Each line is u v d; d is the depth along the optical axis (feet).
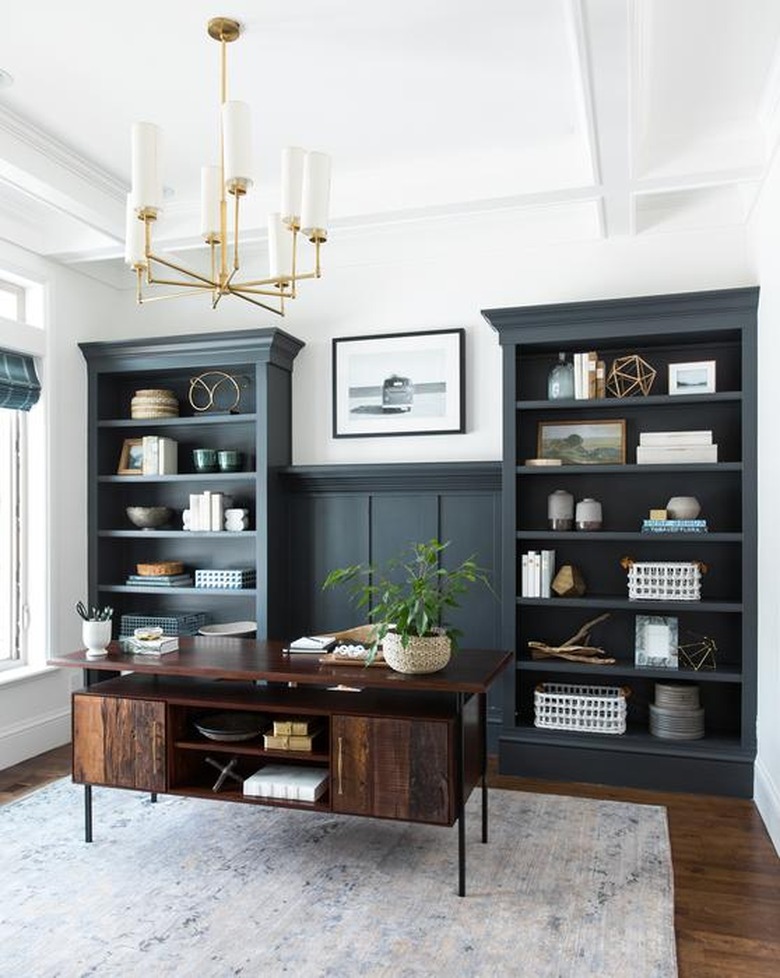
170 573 16.21
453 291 15.29
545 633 14.66
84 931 8.54
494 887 9.47
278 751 10.08
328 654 10.99
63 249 15.08
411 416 15.42
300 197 9.00
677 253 14.01
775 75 10.03
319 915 8.85
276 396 15.70
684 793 12.79
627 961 7.93
